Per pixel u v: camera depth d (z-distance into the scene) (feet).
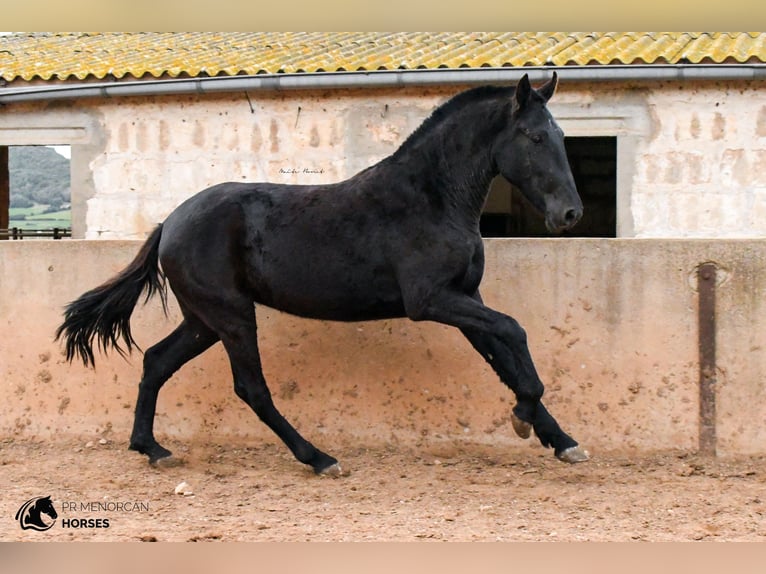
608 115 46.39
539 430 22.13
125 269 23.75
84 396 26.00
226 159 49.70
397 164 22.02
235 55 52.37
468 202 21.89
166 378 23.97
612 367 23.94
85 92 49.08
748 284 23.44
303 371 25.08
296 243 22.18
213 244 22.59
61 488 21.57
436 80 45.24
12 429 26.22
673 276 23.75
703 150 46.09
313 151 48.73
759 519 18.62
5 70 51.62
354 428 24.80
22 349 26.27
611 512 19.24
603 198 63.62
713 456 23.52
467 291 22.15
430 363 24.54
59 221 73.51
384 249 21.71
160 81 48.19
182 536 17.62
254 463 23.81
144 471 23.07
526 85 21.04
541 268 24.22
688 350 23.68
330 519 18.93
